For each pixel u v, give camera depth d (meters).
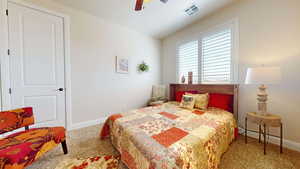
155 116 1.82
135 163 1.18
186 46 3.14
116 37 2.93
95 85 2.65
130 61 3.22
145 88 3.58
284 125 1.72
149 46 3.62
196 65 2.91
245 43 2.07
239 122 2.18
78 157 1.51
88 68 2.55
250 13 2.00
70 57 2.33
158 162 0.92
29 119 1.55
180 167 0.87
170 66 3.65
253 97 2.01
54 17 2.15
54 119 2.22
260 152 1.60
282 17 1.71
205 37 2.67
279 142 1.75
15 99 1.88
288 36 1.67
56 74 2.21
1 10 1.74
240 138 1.99
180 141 1.12
